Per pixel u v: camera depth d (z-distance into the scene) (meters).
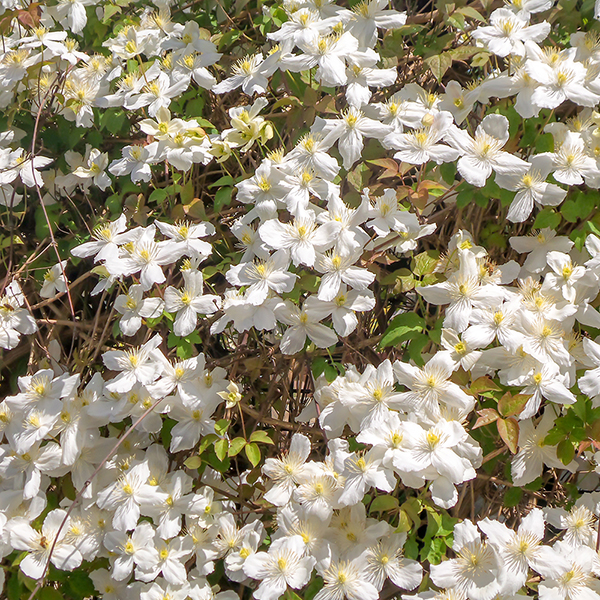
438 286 0.91
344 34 0.95
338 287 0.90
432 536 0.89
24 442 0.91
